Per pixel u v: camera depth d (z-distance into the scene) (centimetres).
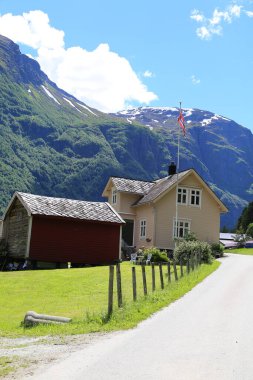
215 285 2266
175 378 767
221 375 792
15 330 1386
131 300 1764
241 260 4097
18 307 1897
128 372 804
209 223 4781
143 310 1498
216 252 4572
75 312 1642
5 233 4106
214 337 1119
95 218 3822
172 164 5400
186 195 4747
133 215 5078
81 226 3797
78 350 1001
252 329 1223
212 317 1406
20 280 2741
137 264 3650
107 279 2648
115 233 3912
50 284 2556
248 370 829
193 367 841
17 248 3825
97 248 3822
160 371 810
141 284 2369
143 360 891
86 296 2097
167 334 1156
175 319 1375
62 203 3912
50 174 19038
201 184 4797
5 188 16512
